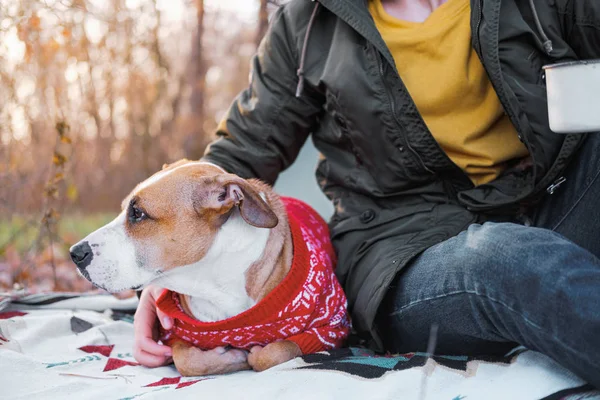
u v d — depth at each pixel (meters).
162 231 2.33
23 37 4.24
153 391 2.12
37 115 5.09
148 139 8.26
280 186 4.36
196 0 8.27
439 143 2.56
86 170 7.71
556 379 2.00
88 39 5.66
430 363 2.11
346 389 2.03
